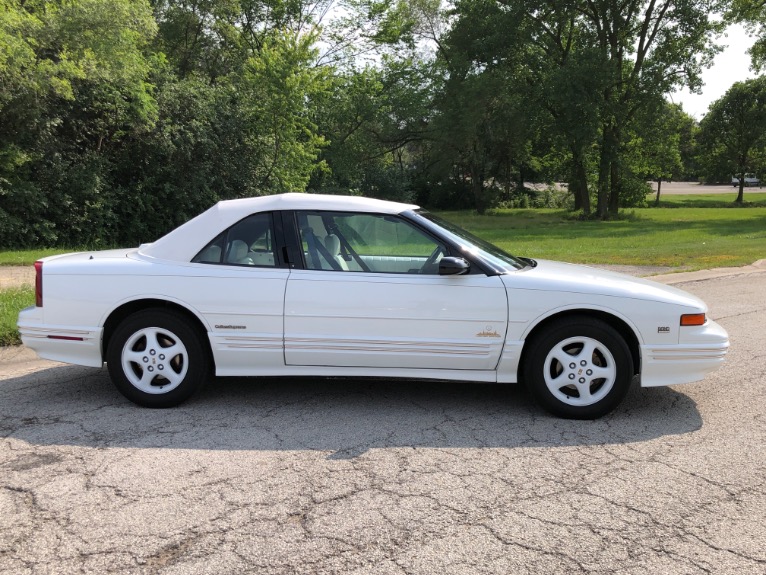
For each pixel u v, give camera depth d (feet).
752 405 15.93
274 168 83.25
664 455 12.72
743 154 191.11
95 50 57.52
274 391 16.88
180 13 93.04
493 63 128.06
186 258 15.28
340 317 14.75
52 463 12.11
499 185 171.63
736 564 8.81
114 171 68.59
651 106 115.24
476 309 14.58
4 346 20.81
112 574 8.48
